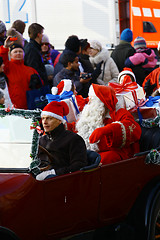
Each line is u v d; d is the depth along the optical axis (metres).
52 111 7.11
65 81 10.00
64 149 7.11
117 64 15.04
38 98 11.09
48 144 7.25
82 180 6.46
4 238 5.72
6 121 6.29
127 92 9.07
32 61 11.73
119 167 6.95
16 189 5.75
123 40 15.04
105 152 8.07
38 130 6.15
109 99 8.20
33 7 16.48
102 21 18.38
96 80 12.68
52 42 17.30
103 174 6.74
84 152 7.07
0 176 5.91
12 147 6.22
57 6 17.12
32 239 5.94
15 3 16.05
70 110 9.15
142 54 14.59
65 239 6.54
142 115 8.91
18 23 12.38
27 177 5.91
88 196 6.57
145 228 7.09
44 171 6.80
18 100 10.90
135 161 7.18
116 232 7.14
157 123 8.48
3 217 5.59
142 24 19.75
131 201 7.24
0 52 10.50
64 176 6.22
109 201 6.90
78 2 17.62
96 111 8.35
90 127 8.35
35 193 5.91
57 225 6.25
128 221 7.30
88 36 18.09
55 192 6.14
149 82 12.08
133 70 14.66
